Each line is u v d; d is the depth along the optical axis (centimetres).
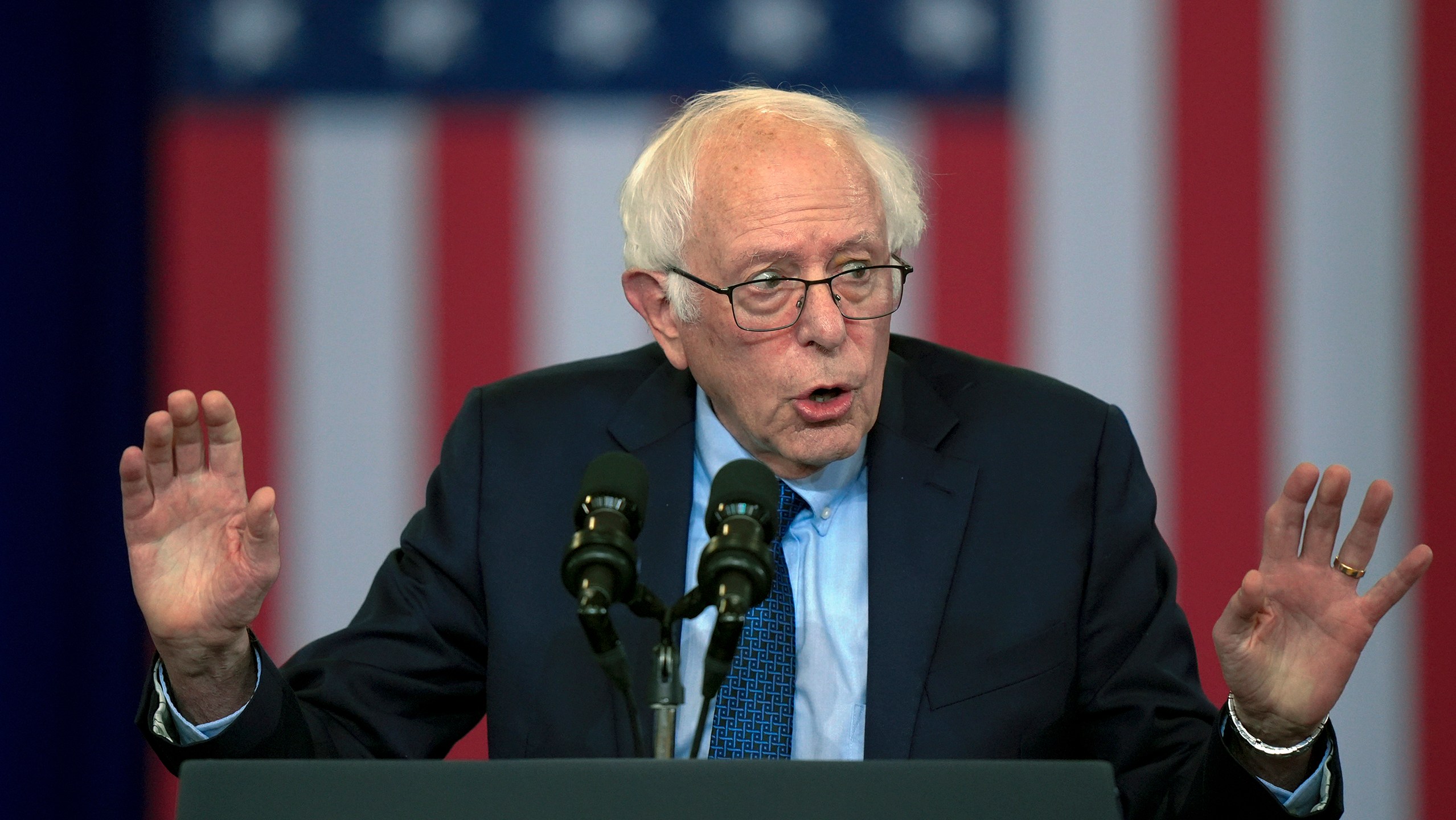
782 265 604
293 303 1220
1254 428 1181
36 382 1180
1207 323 1190
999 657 635
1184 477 1185
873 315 615
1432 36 1177
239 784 413
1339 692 523
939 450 684
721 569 456
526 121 1238
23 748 1164
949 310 1209
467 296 1224
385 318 1221
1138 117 1205
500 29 1244
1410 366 1170
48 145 1195
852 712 638
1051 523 662
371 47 1239
